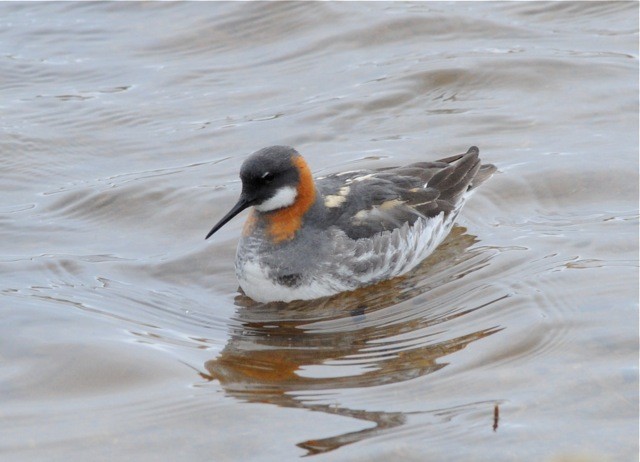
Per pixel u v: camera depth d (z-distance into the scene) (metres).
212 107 16.19
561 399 8.98
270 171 11.44
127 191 13.98
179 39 18.19
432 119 15.61
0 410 9.16
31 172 14.62
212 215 13.45
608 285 11.09
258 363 10.09
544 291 11.09
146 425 8.91
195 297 11.74
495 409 8.72
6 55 17.67
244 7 18.89
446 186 12.82
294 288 11.62
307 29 18.30
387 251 11.91
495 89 16.31
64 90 16.77
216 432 8.76
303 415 8.97
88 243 12.89
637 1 18.66
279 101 16.28
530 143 14.77
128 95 16.59
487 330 10.46
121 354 10.10
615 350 9.76
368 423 8.77
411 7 18.86
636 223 12.66
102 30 18.53
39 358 10.03
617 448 8.20
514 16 18.52
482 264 12.05
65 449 8.54
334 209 11.97
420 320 10.96
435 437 8.49
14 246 12.77
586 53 17.11
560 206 13.31
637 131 14.87
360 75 16.86
